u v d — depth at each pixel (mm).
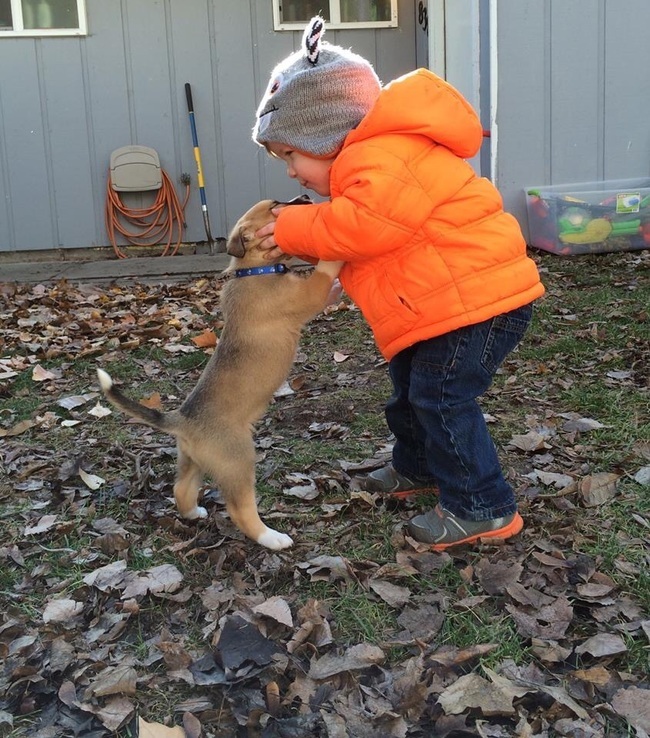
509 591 2338
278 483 3227
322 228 2441
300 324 2887
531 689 1972
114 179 8914
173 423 2713
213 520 2969
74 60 8781
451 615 2285
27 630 2365
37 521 3010
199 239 9312
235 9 8867
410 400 2643
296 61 2596
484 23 7484
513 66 7422
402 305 2490
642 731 1824
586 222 7066
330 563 2568
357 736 1875
